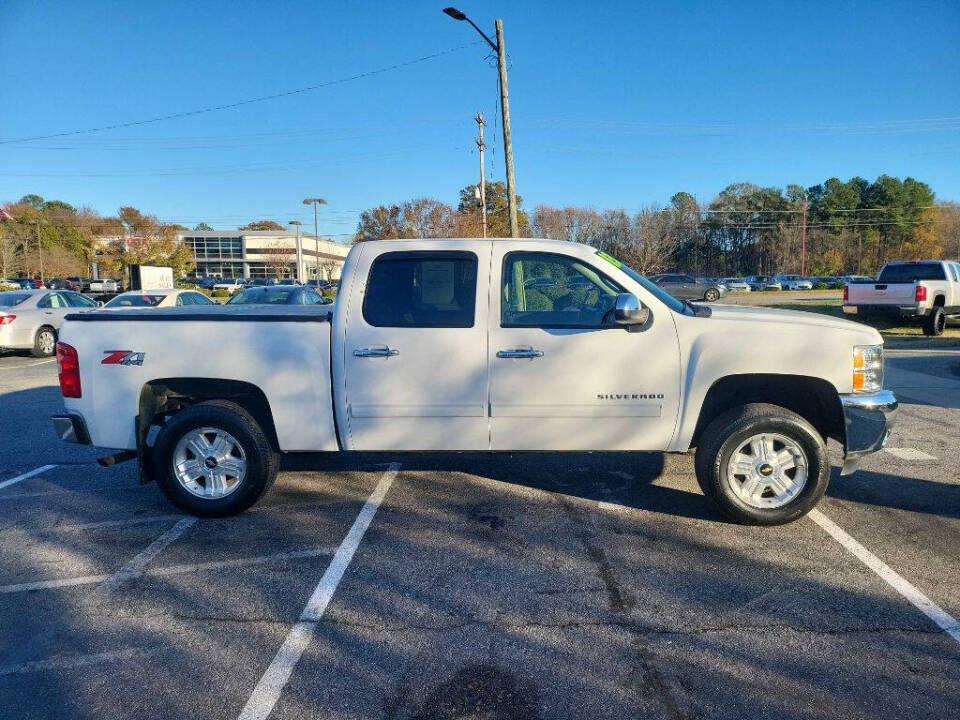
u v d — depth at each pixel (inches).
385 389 177.5
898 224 3277.6
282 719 104.3
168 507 201.2
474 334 175.5
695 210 3344.0
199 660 120.7
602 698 108.6
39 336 595.5
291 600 142.6
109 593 146.8
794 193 3528.5
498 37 814.5
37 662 120.8
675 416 175.8
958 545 167.0
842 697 108.0
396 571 155.6
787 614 134.4
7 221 2449.6
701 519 185.5
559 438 178.4
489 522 185.0
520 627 130.7
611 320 174.6
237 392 189.8
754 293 1991.9
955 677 113.0
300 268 2682.1
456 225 1849.2
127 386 184.5
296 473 232.5
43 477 234.2
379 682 113.5
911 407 336.8
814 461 171.2
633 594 143.4
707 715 104.1
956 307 673.0
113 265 2468.0
